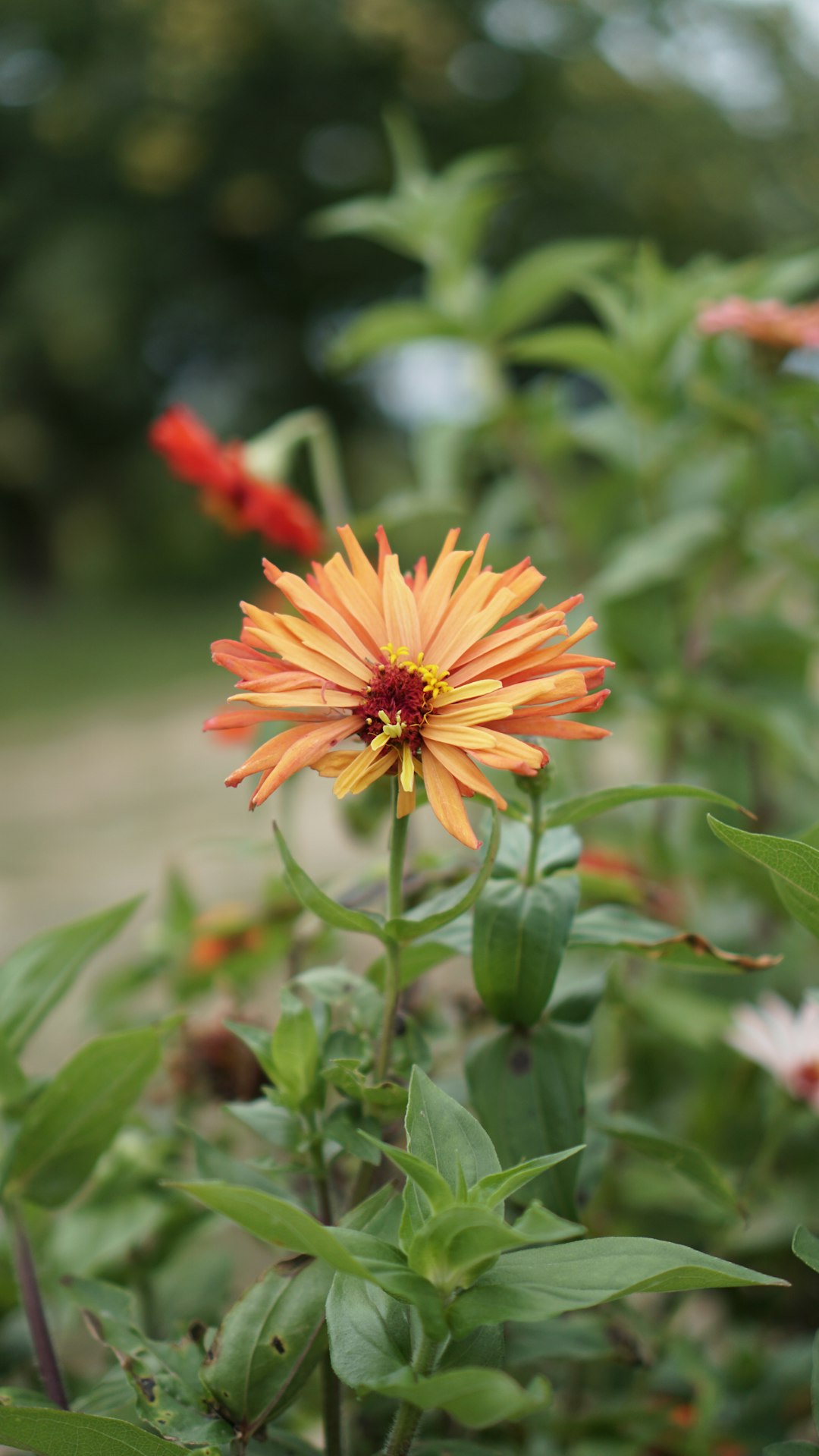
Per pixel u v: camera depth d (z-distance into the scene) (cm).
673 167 675
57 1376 60
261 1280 55
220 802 264
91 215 695
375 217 111
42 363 675
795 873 55
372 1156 56
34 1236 69
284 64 671
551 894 58
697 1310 84
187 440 85
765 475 101
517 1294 50
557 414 109
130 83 666
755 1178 72
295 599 54
